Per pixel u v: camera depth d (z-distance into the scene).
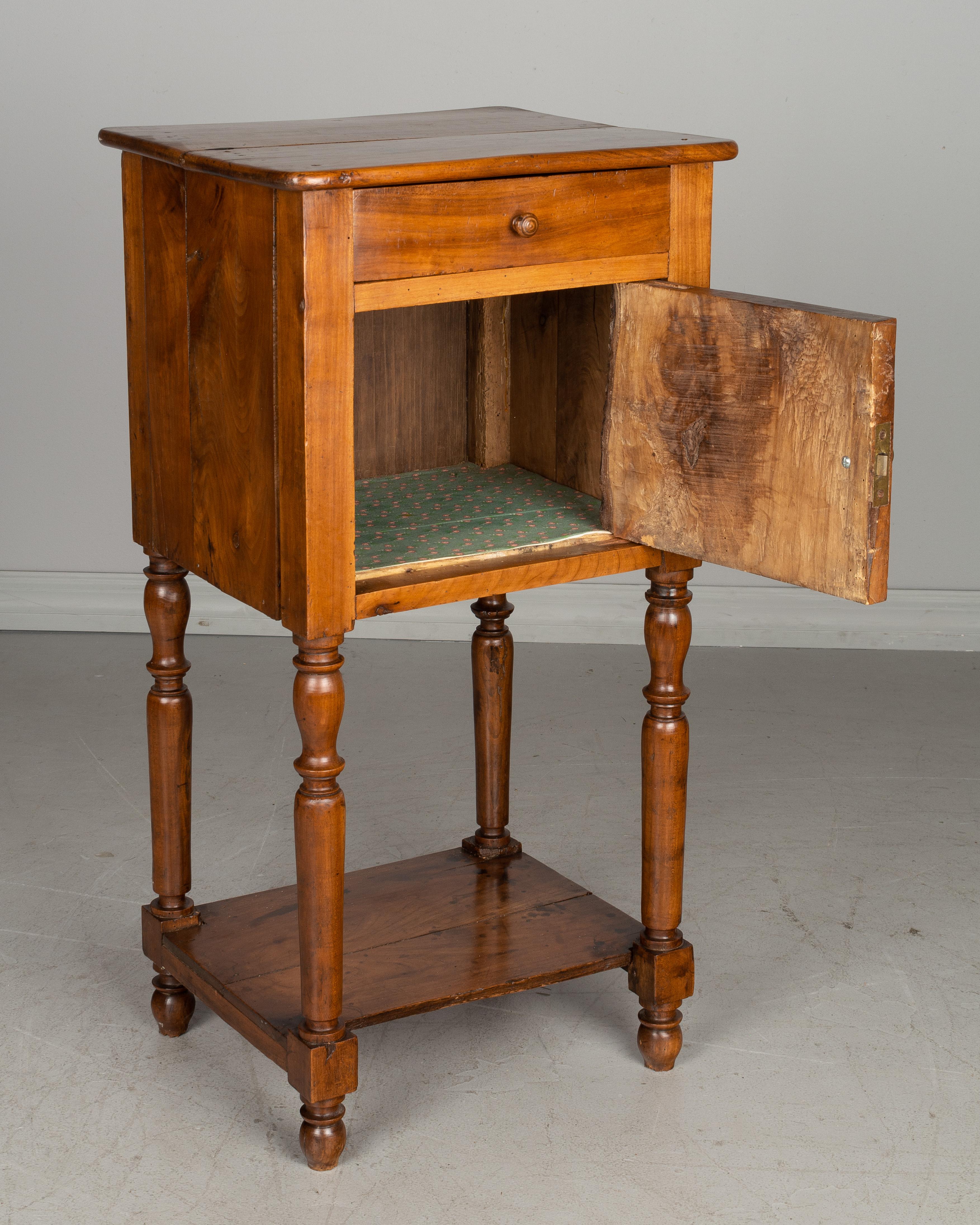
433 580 1.86
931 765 3.22
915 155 3.84
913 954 2.49
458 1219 1.89
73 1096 2.12
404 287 1.72
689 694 2.09
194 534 1.98
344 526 1.75
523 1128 2.07
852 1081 2.17
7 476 4.00
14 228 3.86
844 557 1.73
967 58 3.78
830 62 3.79
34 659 3.80
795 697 3.60
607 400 1.97
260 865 2.78
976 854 2.83
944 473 3.97
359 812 2.99
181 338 1.90
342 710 1.84
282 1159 2.01
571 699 3.58
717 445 1.84
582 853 2.83
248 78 3.84
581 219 1.83
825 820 2.96
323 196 1.63
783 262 3.93
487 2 3.80
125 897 2.66
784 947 2.51
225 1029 2.30
